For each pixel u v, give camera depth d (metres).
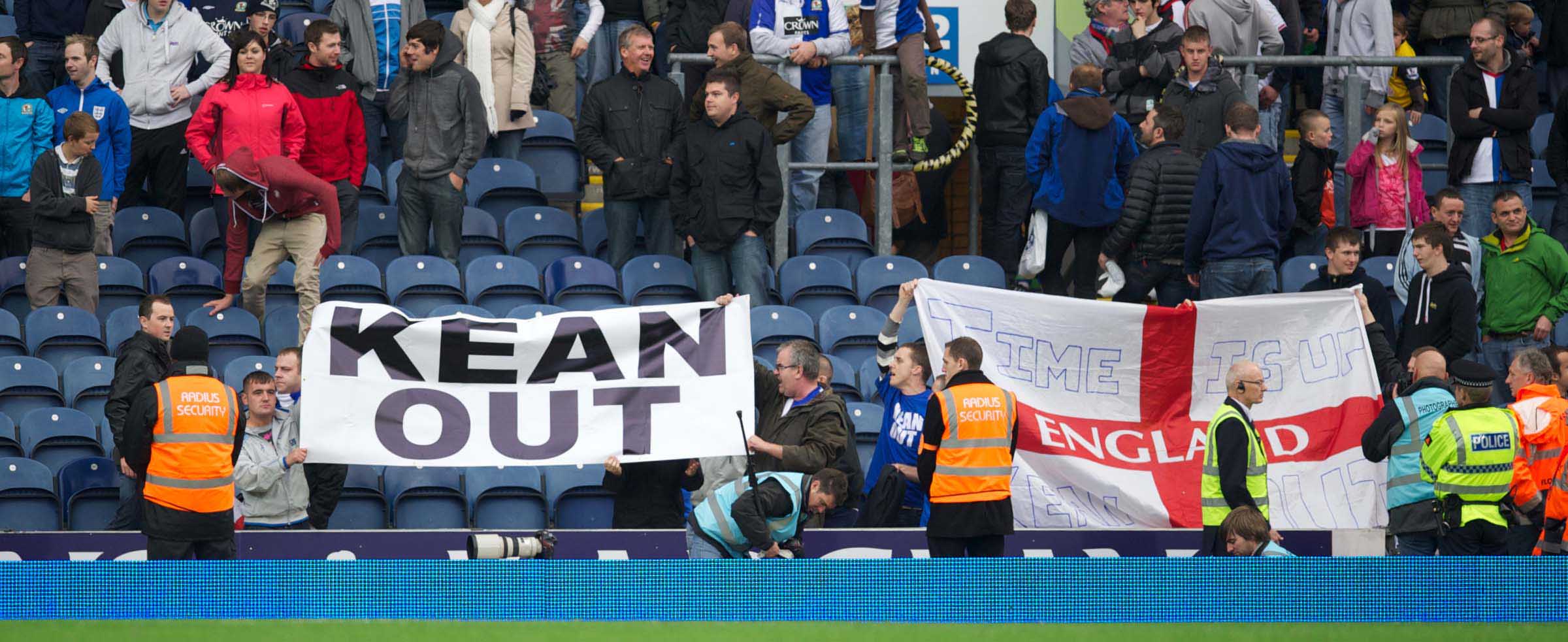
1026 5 43.28
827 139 43.94
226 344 38.22
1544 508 31.30
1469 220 44.16
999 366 33.56
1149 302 42.66
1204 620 25.59
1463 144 44.03
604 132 41.03
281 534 29.67
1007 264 43.81
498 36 44.53
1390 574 25.67
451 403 31.00
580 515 34.53
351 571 25.59
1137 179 39.06
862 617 25.61
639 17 49.47
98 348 38.44
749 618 25.61
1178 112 39.47
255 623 24.73
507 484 34.47
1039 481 32.91
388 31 44.94
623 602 25.70
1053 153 40.62
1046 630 24.47
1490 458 28.70
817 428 29.41
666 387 31.39
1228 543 27.44
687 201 39.47
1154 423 33.59
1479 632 24.30
